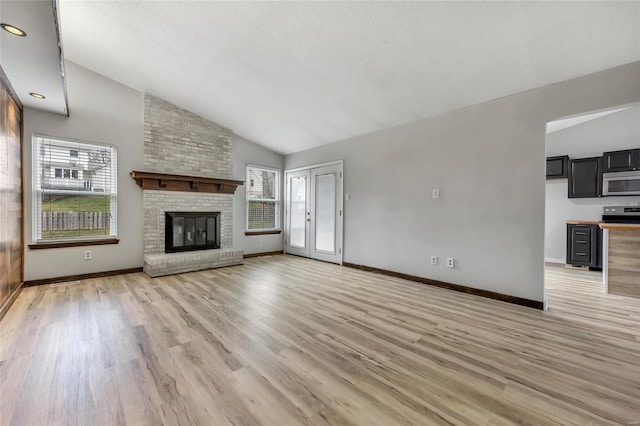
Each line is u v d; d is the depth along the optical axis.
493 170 3.22
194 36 2.97
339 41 2.69
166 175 4.46
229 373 1.72
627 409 1.42
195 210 4.93
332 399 1.49
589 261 4.77
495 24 2.23
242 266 4.96
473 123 3.38
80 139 3.88
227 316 2.63
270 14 2.50
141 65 3.66
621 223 3.58
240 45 3.00
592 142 5.02
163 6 2.60
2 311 2.58
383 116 4.02
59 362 1.83
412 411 1.40
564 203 5.37
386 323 2.51
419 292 3.45
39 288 3.48
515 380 1.67
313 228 5.69
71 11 2.73
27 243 3.53
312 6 2.33
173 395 1.51
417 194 3.95
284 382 1.64
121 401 1.46
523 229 3.00
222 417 1.35
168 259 4.22
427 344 2.12
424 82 3.12
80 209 3.94
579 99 2.66
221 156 5.32
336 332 2.31
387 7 2.23
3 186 2.74
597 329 2.39
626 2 1.90
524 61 2.58
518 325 2.48
